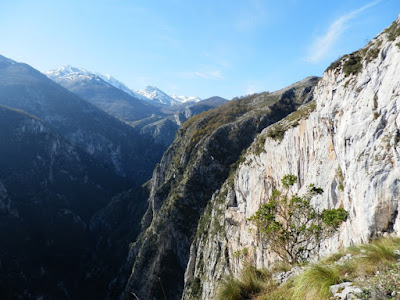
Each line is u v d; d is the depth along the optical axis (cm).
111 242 11088
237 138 6606
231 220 4141
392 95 1427
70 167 16412
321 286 718
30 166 14288
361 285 650
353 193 1510
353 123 1672
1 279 8756
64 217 12912
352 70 1966
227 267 3831
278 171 3136
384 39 1714
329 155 2114
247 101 9256
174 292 6059
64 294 9800
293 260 1238
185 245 6244
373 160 1383
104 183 17888
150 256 6575
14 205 11688
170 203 6681
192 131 8881
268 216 1271
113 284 8344
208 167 6500
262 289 952
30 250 10512
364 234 1338
